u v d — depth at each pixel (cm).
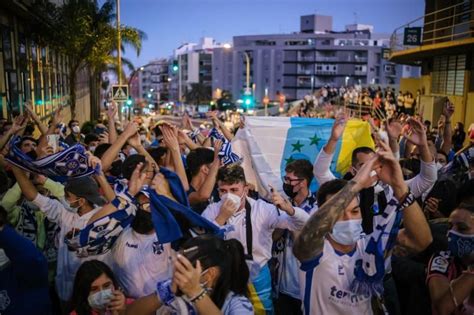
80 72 3659
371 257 294
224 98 11688
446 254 321
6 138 587
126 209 379
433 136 972
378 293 297
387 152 271
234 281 270
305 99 3825
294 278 418
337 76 12312
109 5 2350
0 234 350
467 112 1972
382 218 295
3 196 488
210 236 272
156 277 371
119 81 2828
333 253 297
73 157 386
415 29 2236
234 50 13388
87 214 399
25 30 1836
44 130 631
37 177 488
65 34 2111
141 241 373
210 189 438
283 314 429
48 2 1973
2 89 1445
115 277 359
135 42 2873
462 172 579
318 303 301
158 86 18612
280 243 429
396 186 276
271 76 12794
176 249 332
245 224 389
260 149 651
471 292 292
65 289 405
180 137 649
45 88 2245
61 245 407
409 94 2492
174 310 268
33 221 489
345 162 636
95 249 387
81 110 3722
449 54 2127
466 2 2022
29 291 359
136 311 279
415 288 379
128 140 502
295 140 648
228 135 755
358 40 12631
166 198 324
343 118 454
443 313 301
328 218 260
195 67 15375
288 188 448
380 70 12331
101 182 405
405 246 301
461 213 301
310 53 12375
